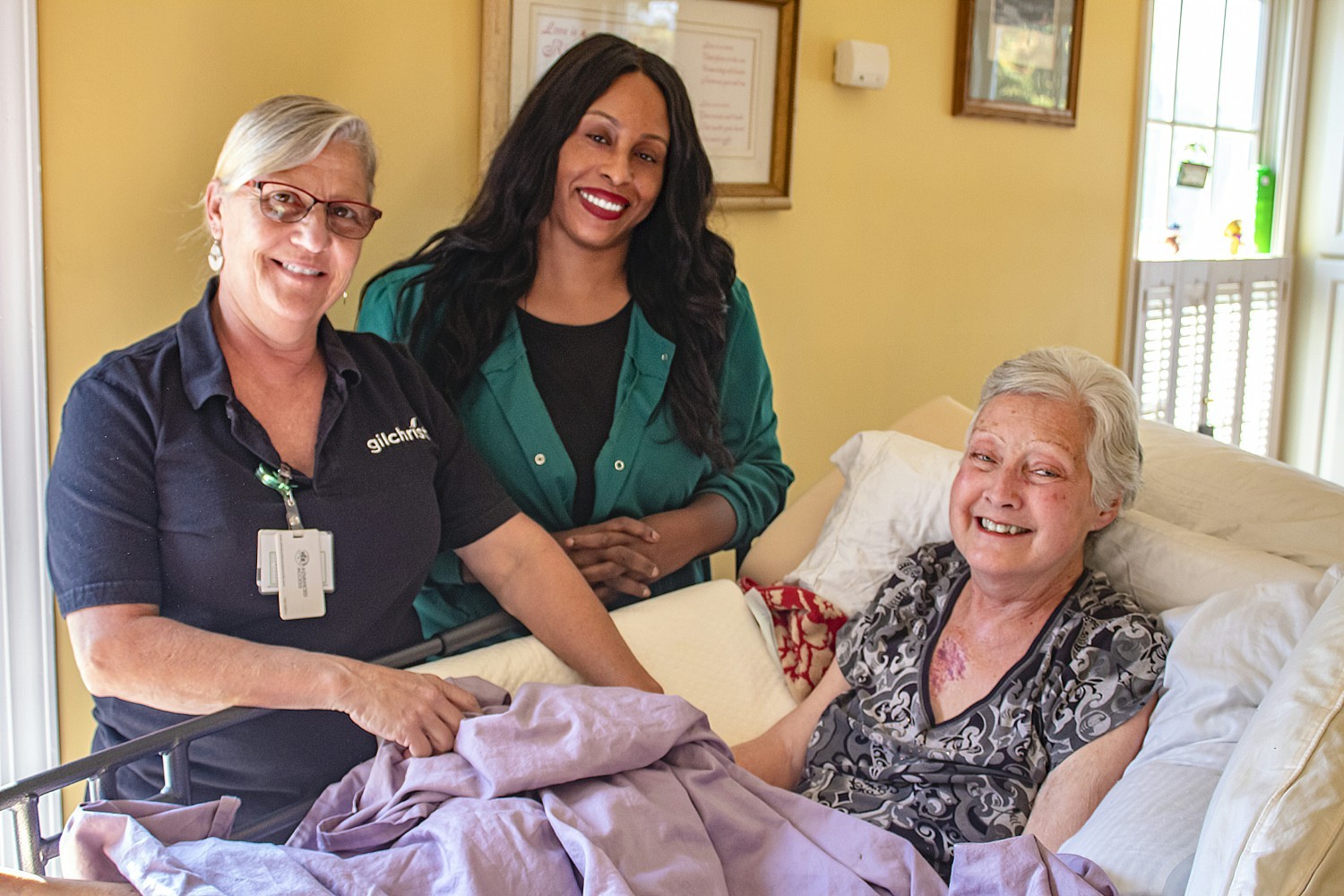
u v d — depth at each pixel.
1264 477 2.06
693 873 1.34
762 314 2.97
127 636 1.38
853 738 1.77
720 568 3.03
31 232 1.81
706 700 1.91
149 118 1.92
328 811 1.47
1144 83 3.90
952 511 1.71
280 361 1.58
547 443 2.02
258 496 1.50
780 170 2.87
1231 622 1.59
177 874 1.19
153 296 1.98
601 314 2.11
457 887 1.25
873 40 3.07
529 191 1.98
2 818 1.89
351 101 2.16
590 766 1.43
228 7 1.98
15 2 1.74
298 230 1.48
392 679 1.49
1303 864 1.08
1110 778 1.58
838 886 1.38
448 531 1.81
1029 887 1.28
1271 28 4.50
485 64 2.29
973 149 3.42
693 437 2.13
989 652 1.72
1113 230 3.97
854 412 3.30
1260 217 4.61
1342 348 4.65
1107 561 1.87
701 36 2.63
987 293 3.60
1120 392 1.68
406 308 2.05
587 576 1.95
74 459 1.42
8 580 1.87
